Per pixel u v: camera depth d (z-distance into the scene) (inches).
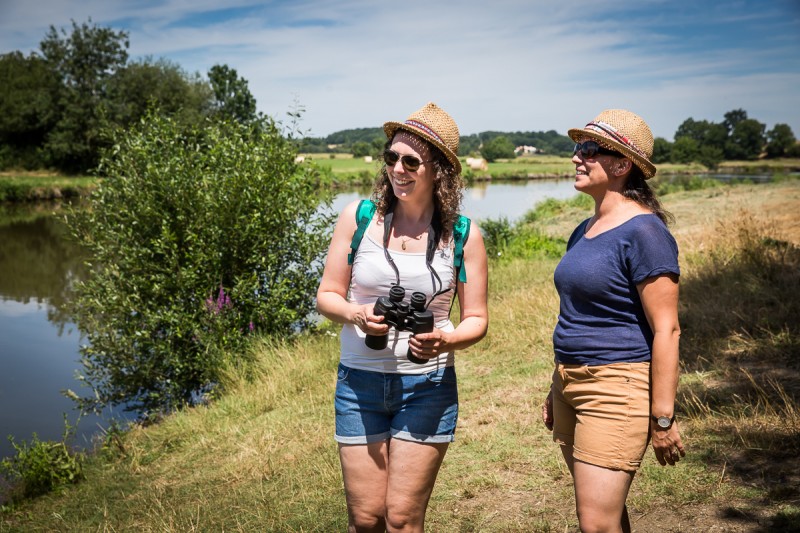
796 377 197.0
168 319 352.2
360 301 114.0
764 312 256.2
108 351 359.9
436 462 109.6
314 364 316.5
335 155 5059.1
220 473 223.1
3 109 2630.4
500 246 618.8
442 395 109.4
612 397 99.3
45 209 1690.5
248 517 180.5
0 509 228.4
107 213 375.2
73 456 267.3
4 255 962.7
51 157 2610.7
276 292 374.9
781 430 164.7
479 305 114.5
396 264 110.9
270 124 411.8
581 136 109.9
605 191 105.5
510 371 266.2
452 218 111.7
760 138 4729.3
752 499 139.1
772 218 501.4
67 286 755.4
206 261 370.3
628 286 99.8
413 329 104.7
